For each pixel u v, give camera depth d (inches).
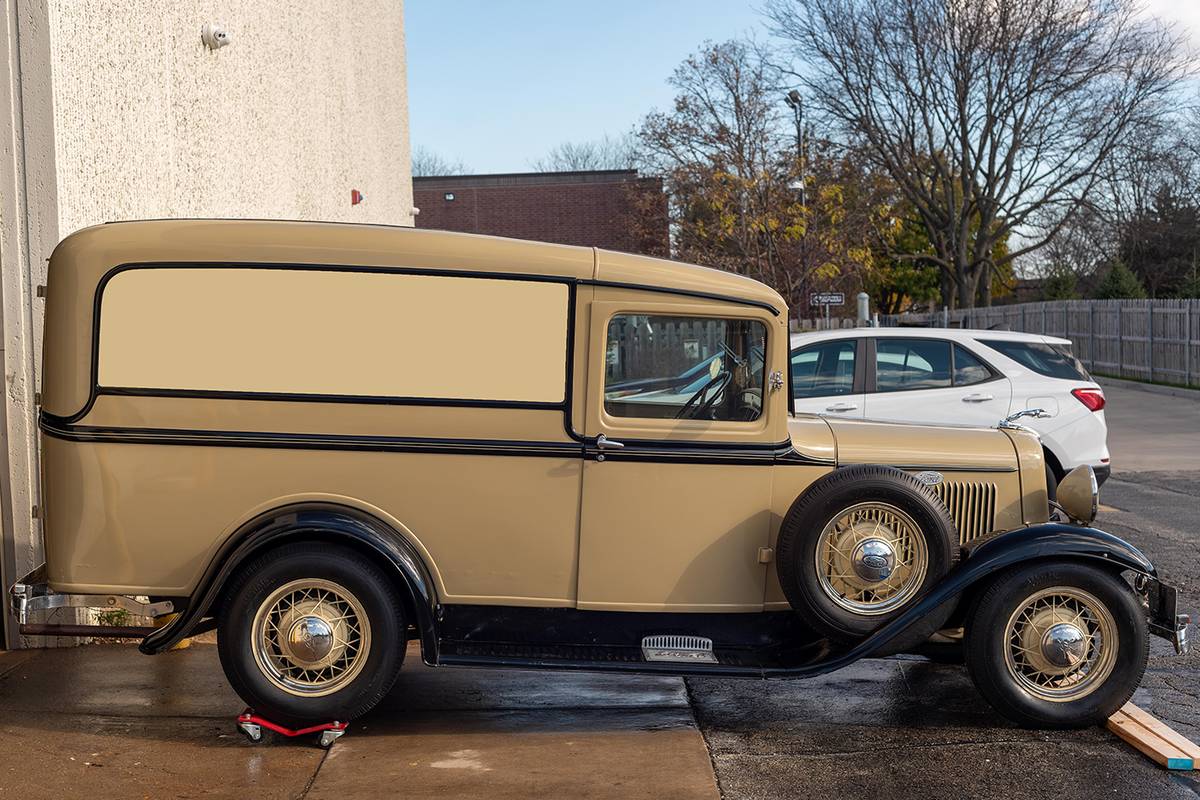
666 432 196.9
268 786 172.1
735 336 199.0
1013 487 218.1
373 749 188.4
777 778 175.8
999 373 366.3
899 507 195.0
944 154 1517.0
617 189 1547.7
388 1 729.0
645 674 211.6
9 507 238.8
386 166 718.5
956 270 1535.4
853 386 365.7
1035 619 196.7
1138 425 734.5
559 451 194.5
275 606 189.0
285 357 192.1
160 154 293.7
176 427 190.9
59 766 178.7
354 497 193.0
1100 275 1690.5
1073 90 1336.1
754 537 201.5
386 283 192.9
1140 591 204.7
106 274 189.8
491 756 185.3
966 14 1364.4
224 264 191.2
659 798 167.9
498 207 1568.7
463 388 193.9
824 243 1127.6
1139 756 185.8
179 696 214.5
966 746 190.4
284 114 430.0
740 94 1173.7
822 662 194.7
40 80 233.1
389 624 189.2
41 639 245.8
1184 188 1585.9
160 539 191.8
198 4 325.1
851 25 1368.1
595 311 194.7
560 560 197.2
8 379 236.1
